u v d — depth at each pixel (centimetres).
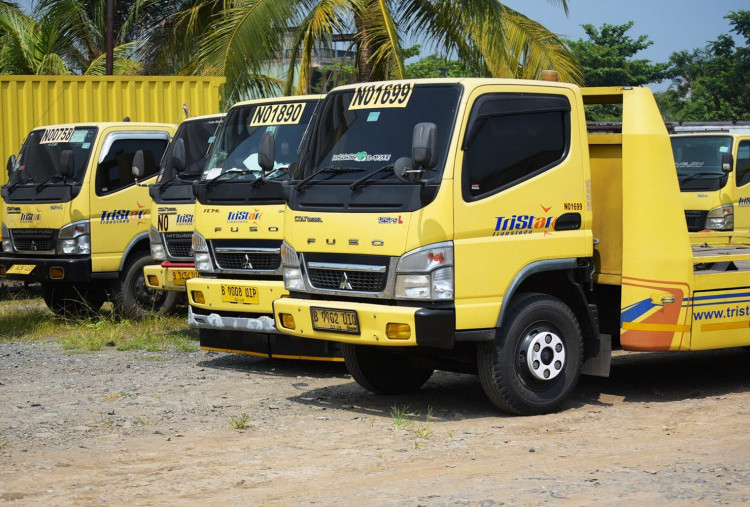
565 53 1962
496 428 764
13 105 1566
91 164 1333
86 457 691
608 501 559
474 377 1004
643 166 830
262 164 915
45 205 1337
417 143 721
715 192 1791
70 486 620
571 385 821
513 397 790
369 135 796
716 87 5962
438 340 742
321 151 823
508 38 1897
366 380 893
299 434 756
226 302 1011
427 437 737
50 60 2488
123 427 782
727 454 663
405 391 920
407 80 795
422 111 777
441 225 742
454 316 745
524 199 784
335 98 832
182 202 1202
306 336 810
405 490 599
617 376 998
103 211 1336
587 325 844
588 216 825
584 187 823
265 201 1004
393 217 755
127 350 1176
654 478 606
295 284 824
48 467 665
